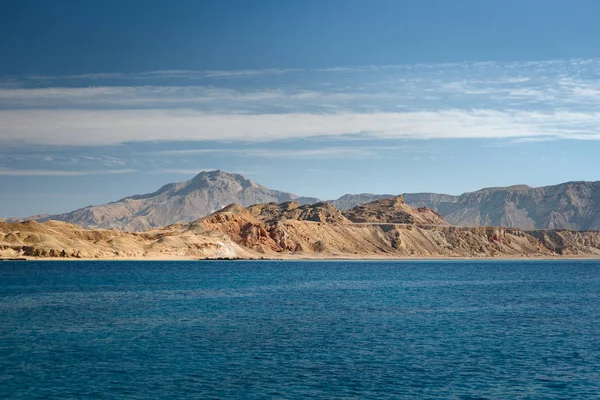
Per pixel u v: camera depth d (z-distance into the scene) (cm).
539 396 4319
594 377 4803
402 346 5925
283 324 7262
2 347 5772
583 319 7894
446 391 4412
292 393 4338
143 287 12506
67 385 4509
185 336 6384
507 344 6062
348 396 4284
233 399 4203
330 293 11694
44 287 12169
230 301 9906
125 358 5328
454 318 7925
